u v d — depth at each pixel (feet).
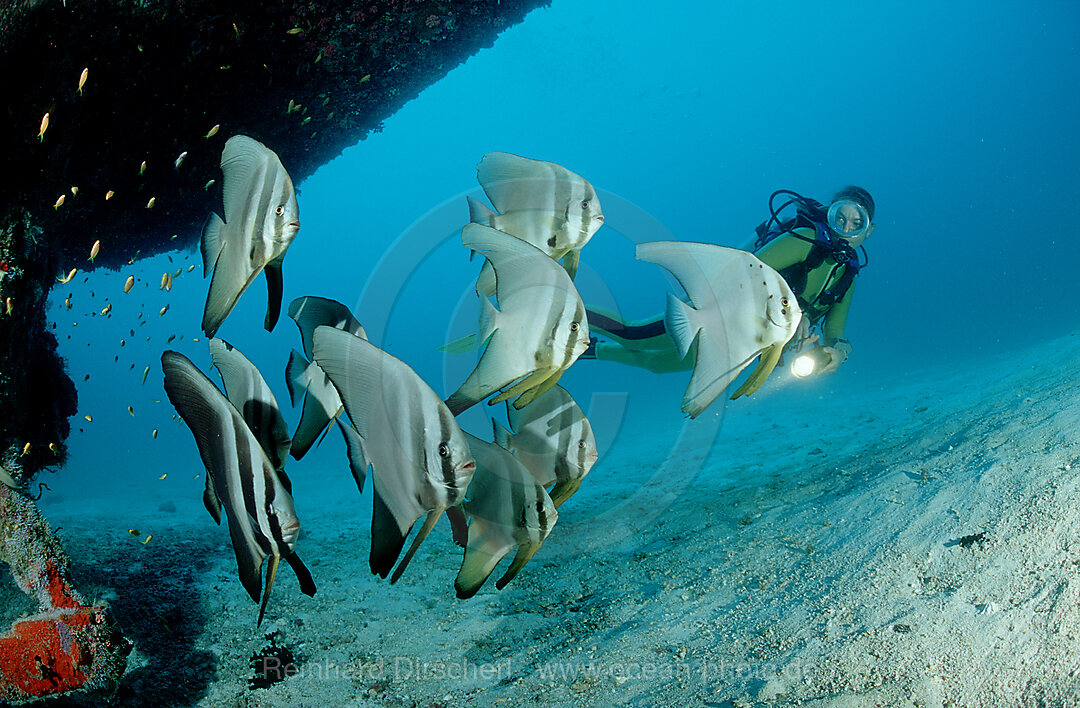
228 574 16.28
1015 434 12.14
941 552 9.05
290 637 12.53
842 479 15.26
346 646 12.11
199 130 13.82
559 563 15.34
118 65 11.41
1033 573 7.69
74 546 17.84
